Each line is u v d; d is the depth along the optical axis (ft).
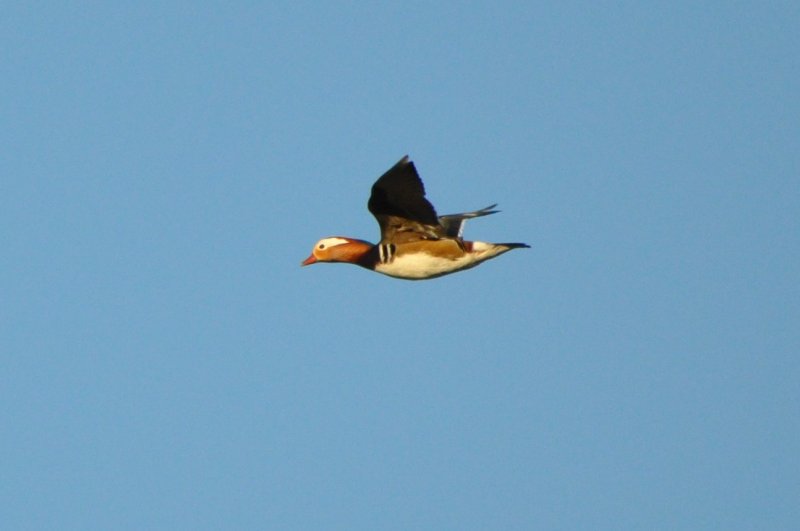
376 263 64.59
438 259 63.57
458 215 67.72
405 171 58.18
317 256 65.41
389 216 61.67
